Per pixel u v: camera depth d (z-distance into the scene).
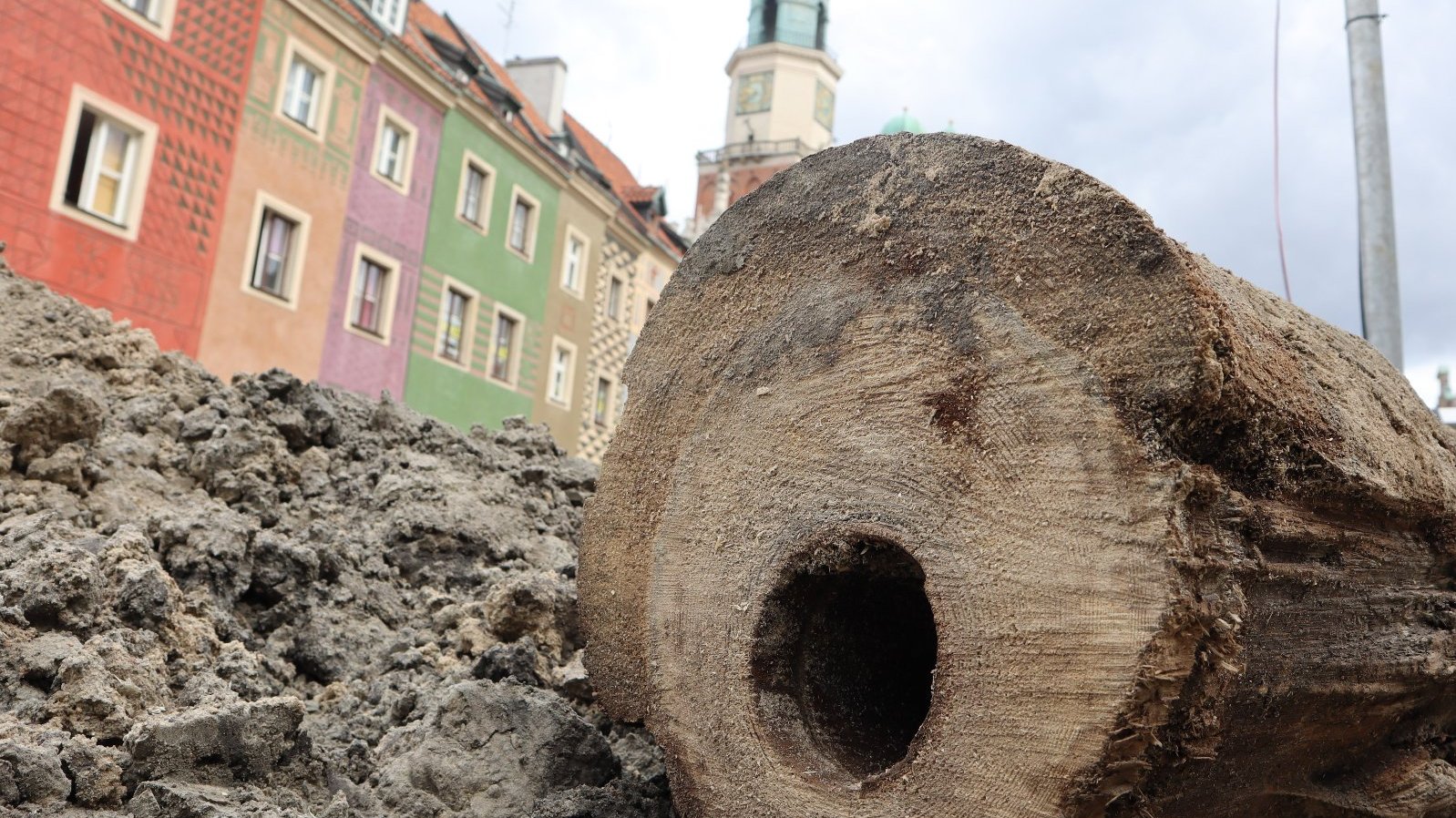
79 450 3.28
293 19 15.02
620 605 2.14
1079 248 1.60
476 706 2.41
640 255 25.23
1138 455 1.50
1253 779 1.99
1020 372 1.61
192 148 13.56
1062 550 1.54
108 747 2.09
